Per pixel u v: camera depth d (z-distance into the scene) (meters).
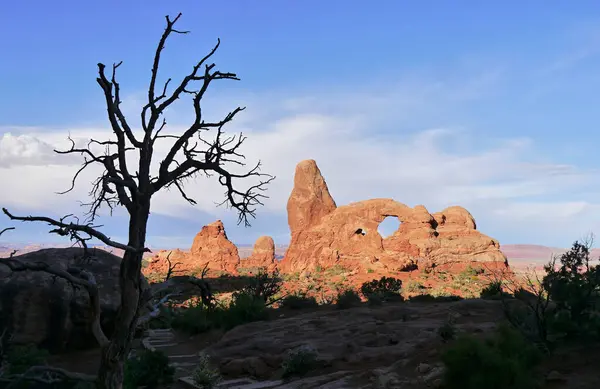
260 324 28.61
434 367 14.49
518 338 12.43
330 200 154.62
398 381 14.30
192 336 32.03
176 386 19.00
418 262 121.81
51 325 24.81
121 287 10.70
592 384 10.71
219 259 151.12
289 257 146.62
